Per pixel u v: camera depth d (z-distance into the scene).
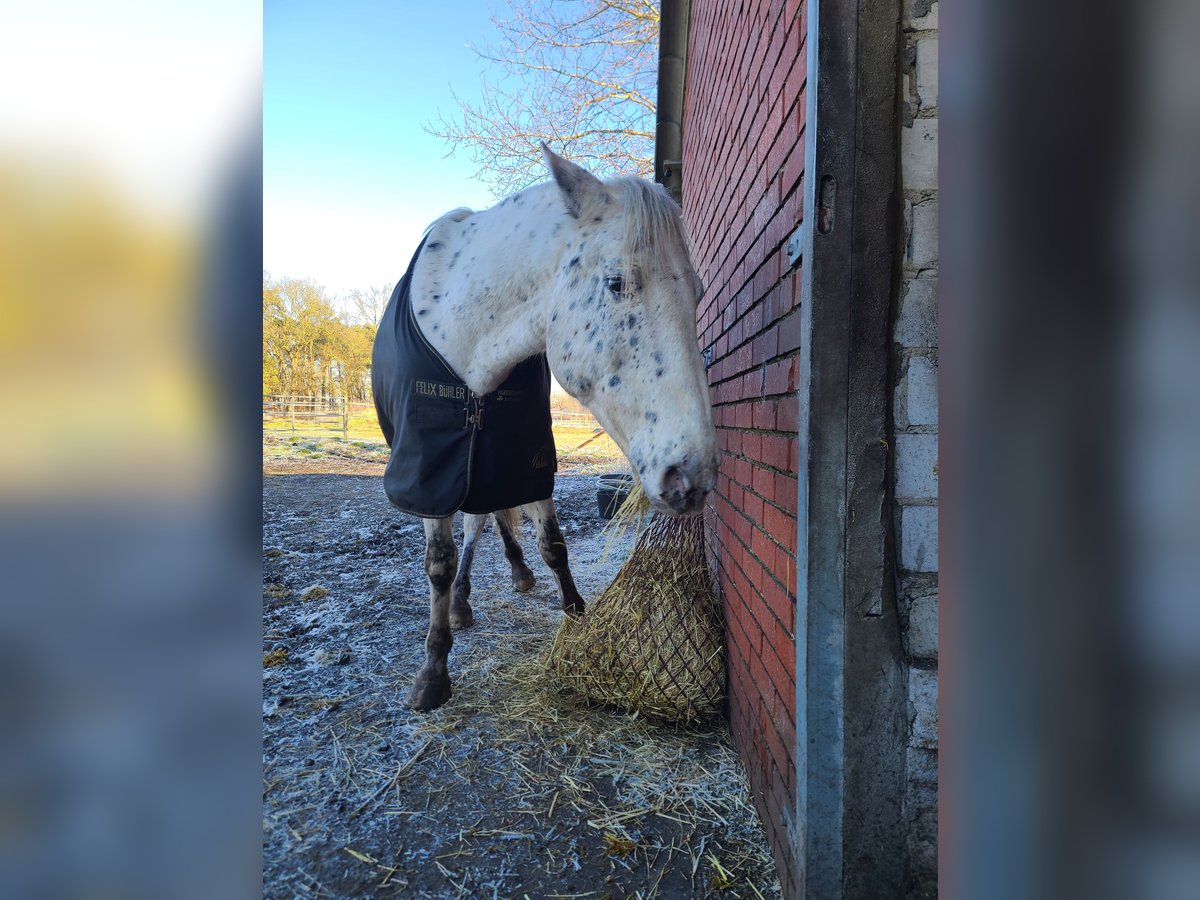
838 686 1.11
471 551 3.28
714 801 1.77
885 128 1.08
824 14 1.09
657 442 1.59
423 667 2.39
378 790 1.85
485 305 2.12
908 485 1.10
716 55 2.76
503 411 2.33
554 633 3.12
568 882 1.49
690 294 1.73
